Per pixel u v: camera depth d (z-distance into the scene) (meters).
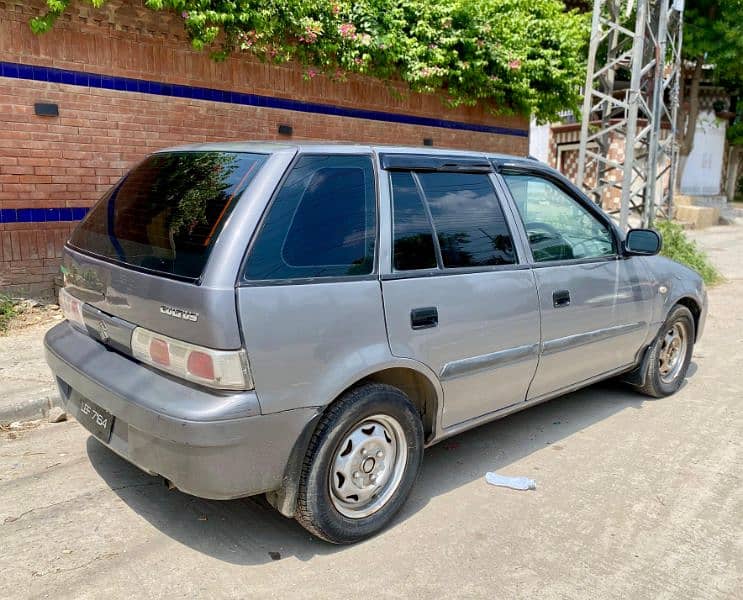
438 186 3.69
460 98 10.22
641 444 4.59
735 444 4.61
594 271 4.52
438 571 3.10
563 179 4.52
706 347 7.14
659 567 3.17
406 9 9.04
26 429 4.50
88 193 6.79
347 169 3.29
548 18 11.09
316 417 2.99
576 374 4.57
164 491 3.74
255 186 2.98
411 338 3.35
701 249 14.48
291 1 7.38
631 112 9.85
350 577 3.03
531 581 3.04
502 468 4.19
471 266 3.73
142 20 6.89
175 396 2.82
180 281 2.83
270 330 2.82
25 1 6.12
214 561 3.11
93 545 3.20
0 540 3.21
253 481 2.87
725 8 16.91
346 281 3.11
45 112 6.36
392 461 3.42
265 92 8.08
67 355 3.44
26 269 6.47
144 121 7.07
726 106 22.50
